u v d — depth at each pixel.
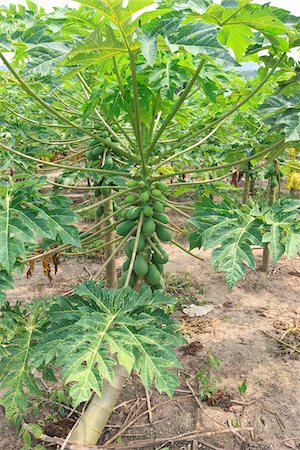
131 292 2.81
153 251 3.57
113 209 5.10
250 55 3.15
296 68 2.94
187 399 3.71
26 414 3.41
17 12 3.73
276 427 3.40
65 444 2.92
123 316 2.61
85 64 2.41
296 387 3.85
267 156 3.73
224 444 3.23
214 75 2.97
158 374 2.34
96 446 3.04
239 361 4.22
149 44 2.13
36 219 2.45
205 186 4.62
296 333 4.69
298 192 10.36
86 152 4.80
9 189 2.68
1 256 2.24
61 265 6.65
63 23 2.78
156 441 3.21
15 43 2.80
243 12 2.26
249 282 6.02
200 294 5.68
